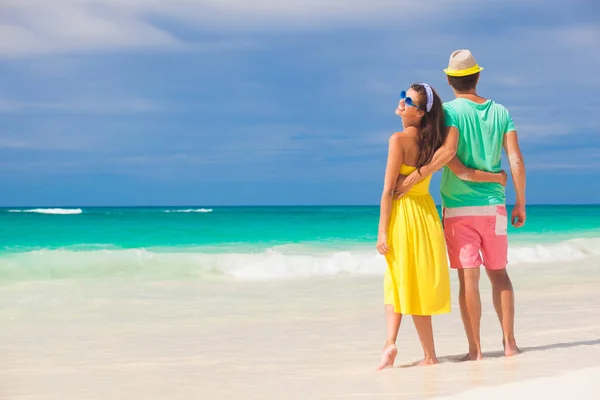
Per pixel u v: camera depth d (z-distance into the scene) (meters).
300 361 4.90
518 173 4.51
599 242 15.73
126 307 7.73
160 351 5.42
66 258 11.60
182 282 9.89
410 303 4.27
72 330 6.38
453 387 3.50
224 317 7.06
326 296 8.60
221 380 4.28
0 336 6.07
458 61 4.52
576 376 3.37
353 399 3.39
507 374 3.79
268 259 11.62
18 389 4.18
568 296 8.11
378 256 11.98
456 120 4.33
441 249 4.33
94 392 4.06
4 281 9.70
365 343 5.62
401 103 4.29
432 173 4.27
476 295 4.43
